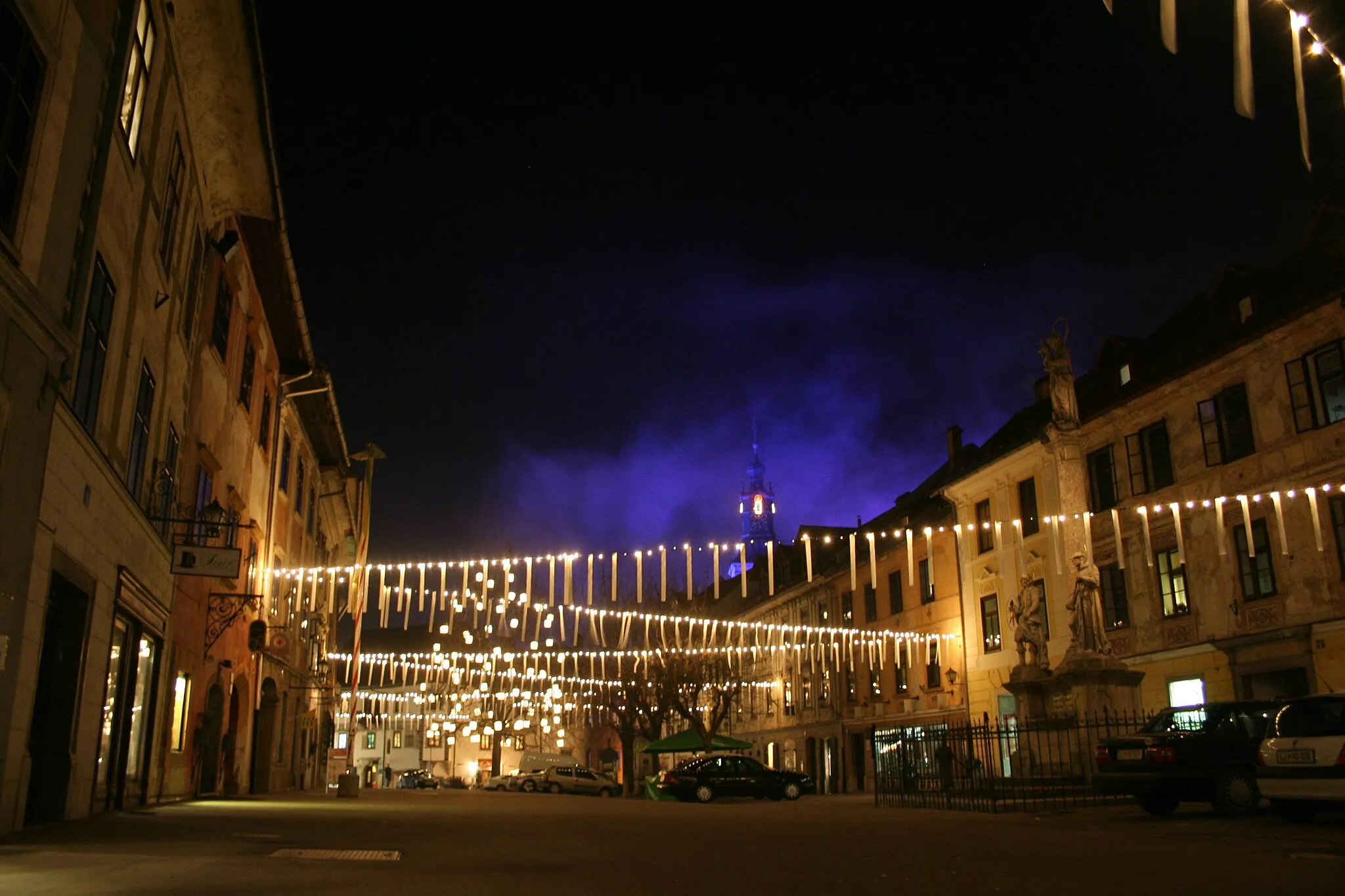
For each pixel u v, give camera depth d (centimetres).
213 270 1997
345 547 4616
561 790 4844
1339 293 2267
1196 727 1501
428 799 2738
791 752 5334
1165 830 1248
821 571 5053
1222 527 2348
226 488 2192
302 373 2853
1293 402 2427
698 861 900
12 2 950
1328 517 2316
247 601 2341
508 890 670
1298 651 2345
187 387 1836
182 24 1575
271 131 1811
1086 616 2339
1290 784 1256
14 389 989
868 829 1354
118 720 1509
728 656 4838
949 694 3819
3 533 982
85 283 1161
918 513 4353
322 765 3991
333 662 3888
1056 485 3272
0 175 951
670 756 6225
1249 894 680
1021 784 2109
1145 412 2909
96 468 1266
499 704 5600
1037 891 707
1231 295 2827
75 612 1278
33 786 1226
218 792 2241
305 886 652
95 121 1185
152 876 677
